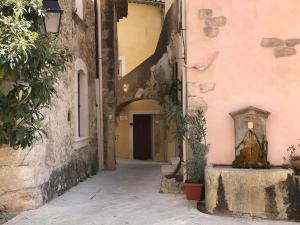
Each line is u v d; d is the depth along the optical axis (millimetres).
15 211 6367
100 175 11430
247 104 7383
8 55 4516
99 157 12734
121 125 21844
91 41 12203
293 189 6102
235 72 7422
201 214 6223
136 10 22750
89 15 11945
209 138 7449
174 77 13750
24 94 5031
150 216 6113
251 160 6965
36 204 6574
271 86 7320
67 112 8836
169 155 17438
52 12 6125
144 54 22797
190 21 7547
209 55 7477
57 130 7973
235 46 7430
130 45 22719
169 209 6562
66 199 7488
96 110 12602
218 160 7406
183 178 8023
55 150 7777
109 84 13414
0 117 4883
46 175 7172
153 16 22922
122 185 9289
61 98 8344
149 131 21609
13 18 4750
